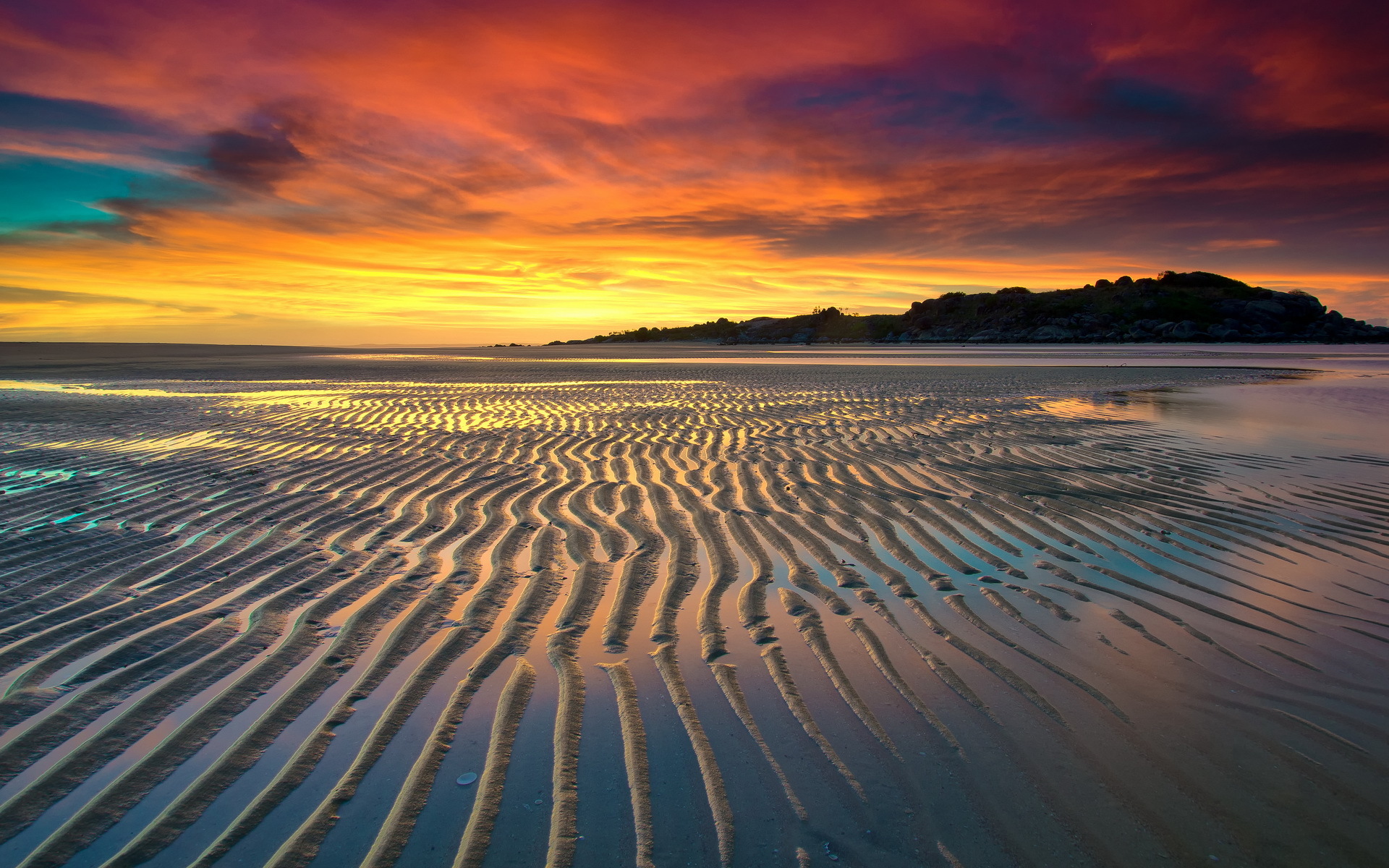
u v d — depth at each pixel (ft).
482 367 96.22
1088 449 27.91
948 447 28.60
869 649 11.15
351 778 7.96
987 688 9.93
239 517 18.44
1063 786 7.86
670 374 77.36
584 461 26.00
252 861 6.73
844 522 18.16
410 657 10.84
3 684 9.87
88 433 32.35
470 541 16.57
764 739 8.74
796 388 56.13
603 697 9.70
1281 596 13.12
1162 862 6.81
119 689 9.76
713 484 22.34
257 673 10.28
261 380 71.10
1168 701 9.56
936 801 7.63
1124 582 13.91
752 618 12.34
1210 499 19.98
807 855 6.86
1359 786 7.85
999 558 15.44
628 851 6.88
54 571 14.34
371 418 37.93
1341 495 20.27
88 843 6.93
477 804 7.54
